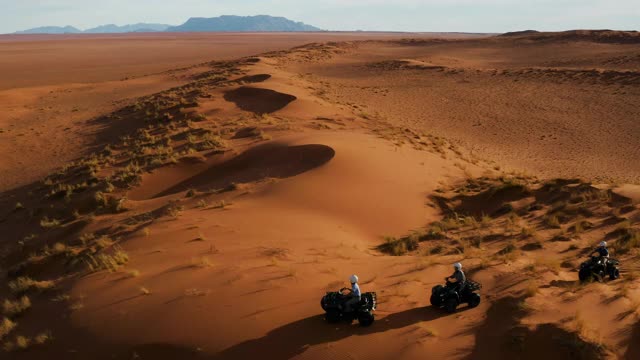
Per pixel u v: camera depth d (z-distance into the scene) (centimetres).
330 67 9375
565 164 3669
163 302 1141
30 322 1198
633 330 1002
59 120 5153
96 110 5634
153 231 1748
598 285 1204
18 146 4147
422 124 4950
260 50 17862
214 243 1573
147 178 2812
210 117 4391
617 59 8425
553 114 5172
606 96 5694
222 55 15250
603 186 2222
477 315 1078
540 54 10812
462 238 1792
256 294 1154
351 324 1030
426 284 1257
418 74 8038
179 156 3062
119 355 987
